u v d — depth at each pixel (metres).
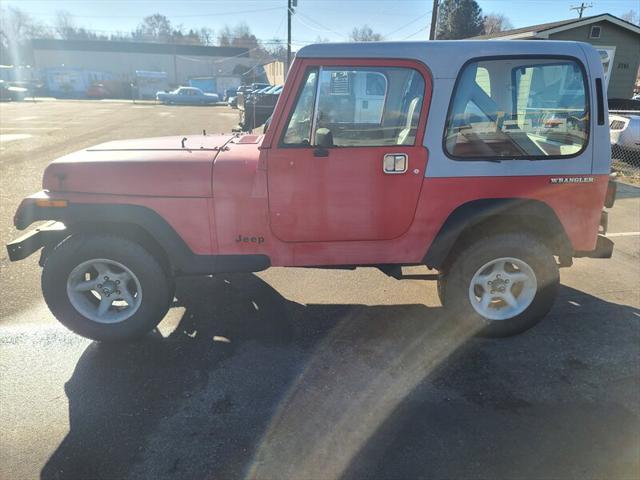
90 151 3.32
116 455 2.32
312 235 3.18
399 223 3.20
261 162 3.04
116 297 3.25
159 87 50.66
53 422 2.54
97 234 3.11
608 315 3.82
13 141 13.63
